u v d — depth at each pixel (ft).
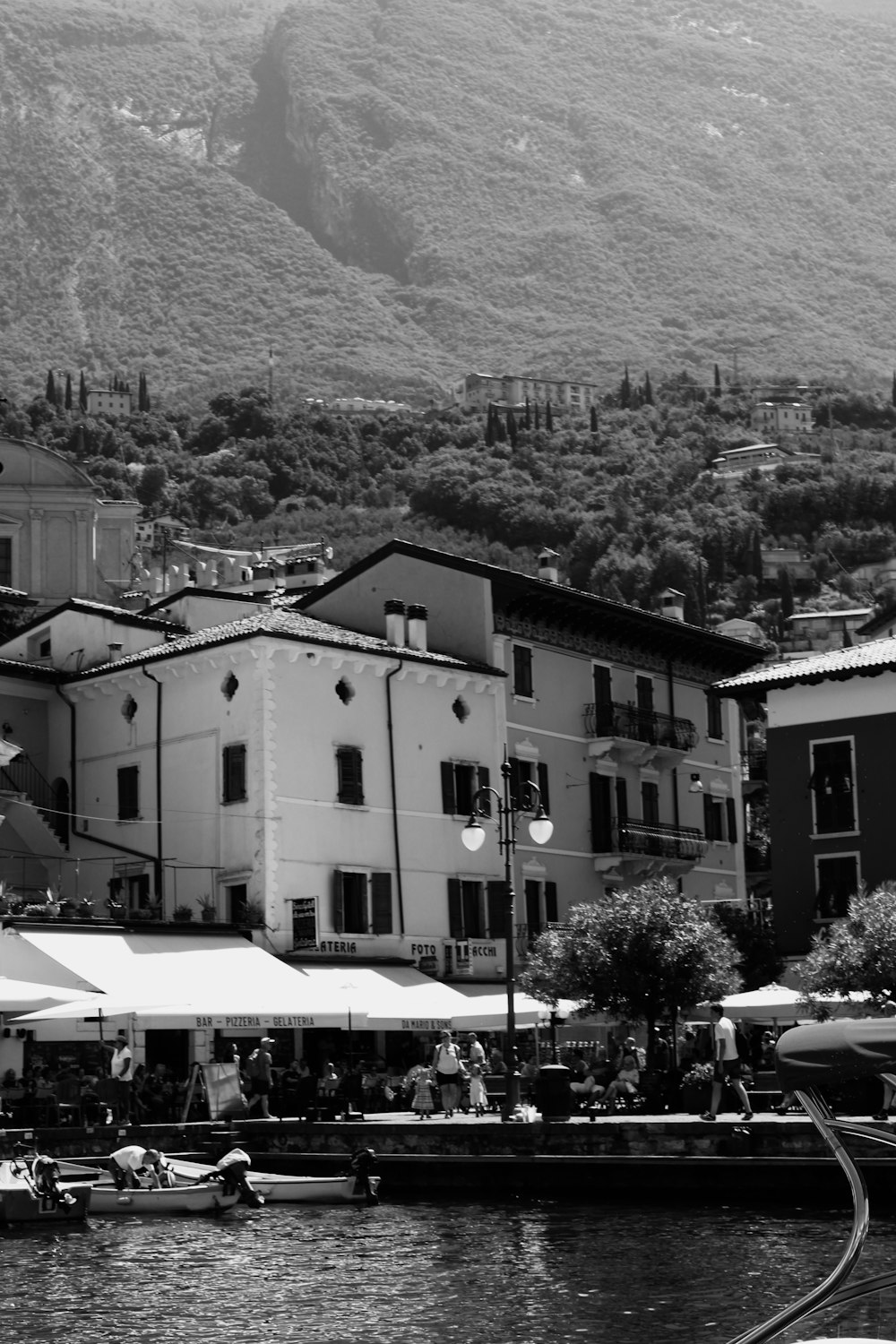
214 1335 86.63
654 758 234.99
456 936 202.69
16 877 196.75
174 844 194.39
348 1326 87.86
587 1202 129.90
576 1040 210.18
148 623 211.61
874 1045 50.75
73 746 207.00
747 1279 95.50
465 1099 169.78
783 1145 126.00
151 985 161.58
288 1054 183.93
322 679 193.98
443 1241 113.29
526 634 219.82
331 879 190.80
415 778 201.98
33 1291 98.89
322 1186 134.51
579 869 222.28
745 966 200.34
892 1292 80.89
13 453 359.05
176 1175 135.74
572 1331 84.94
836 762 202.49
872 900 154.71
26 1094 157.79
